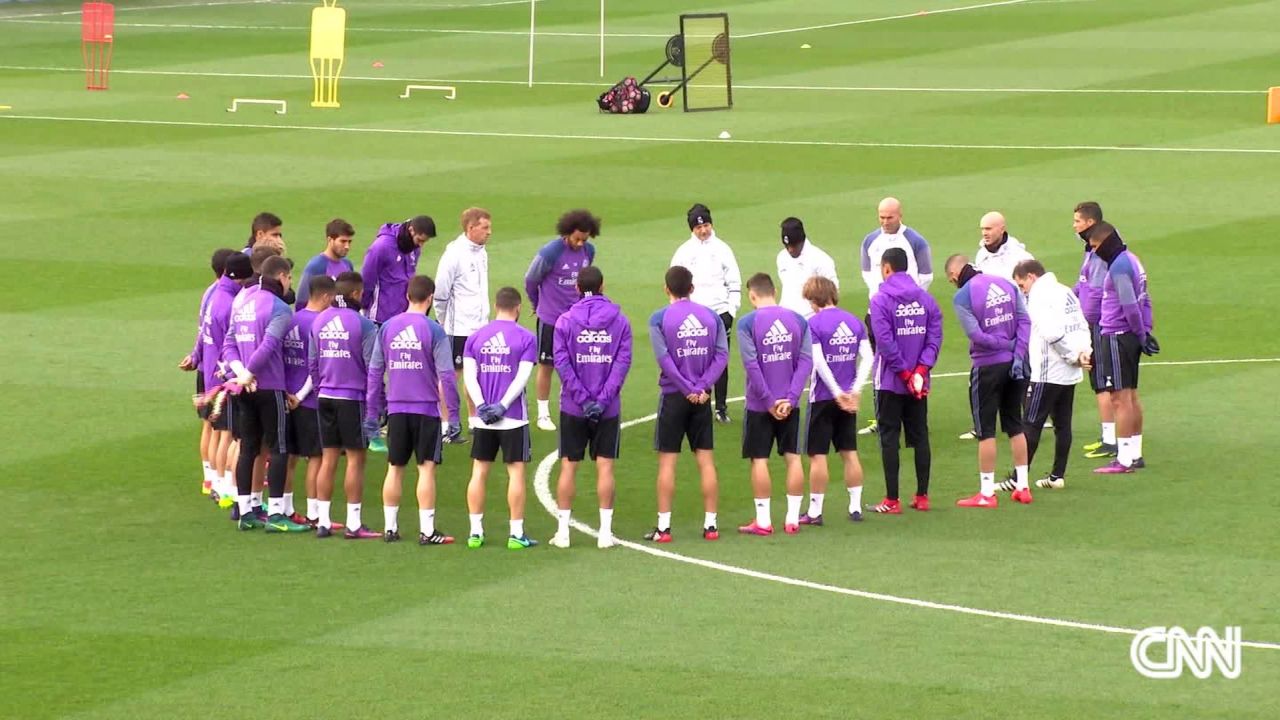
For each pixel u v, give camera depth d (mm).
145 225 80000
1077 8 173500
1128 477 45719
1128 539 40094
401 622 34344
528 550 39531
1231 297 67250
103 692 30734
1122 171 92562
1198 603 35531
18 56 147750
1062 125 108125
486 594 36156
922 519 42188
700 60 117562
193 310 65312
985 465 43000
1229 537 40125
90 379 55625
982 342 42344
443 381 39469
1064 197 86000
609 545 39688
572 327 39156
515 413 39250
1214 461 46969
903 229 50031
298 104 119750
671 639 33406
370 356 40219
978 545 39781
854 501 41969
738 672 31672
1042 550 39312
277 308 40406
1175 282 69688
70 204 84438
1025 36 156250
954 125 108625
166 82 132125
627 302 66688
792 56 147750
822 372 40844
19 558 38594
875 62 142500
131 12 185625
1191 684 31141
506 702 30266
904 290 42094
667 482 40031
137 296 67375
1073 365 44062
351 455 40250
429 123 110750
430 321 39625
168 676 31516
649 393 55500
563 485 39562
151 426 50531
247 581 37031
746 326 40156
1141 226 79375
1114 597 35938
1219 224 79562
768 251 75062
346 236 45875
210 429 43969
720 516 42719
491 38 162875
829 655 32531
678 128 108562
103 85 128125
